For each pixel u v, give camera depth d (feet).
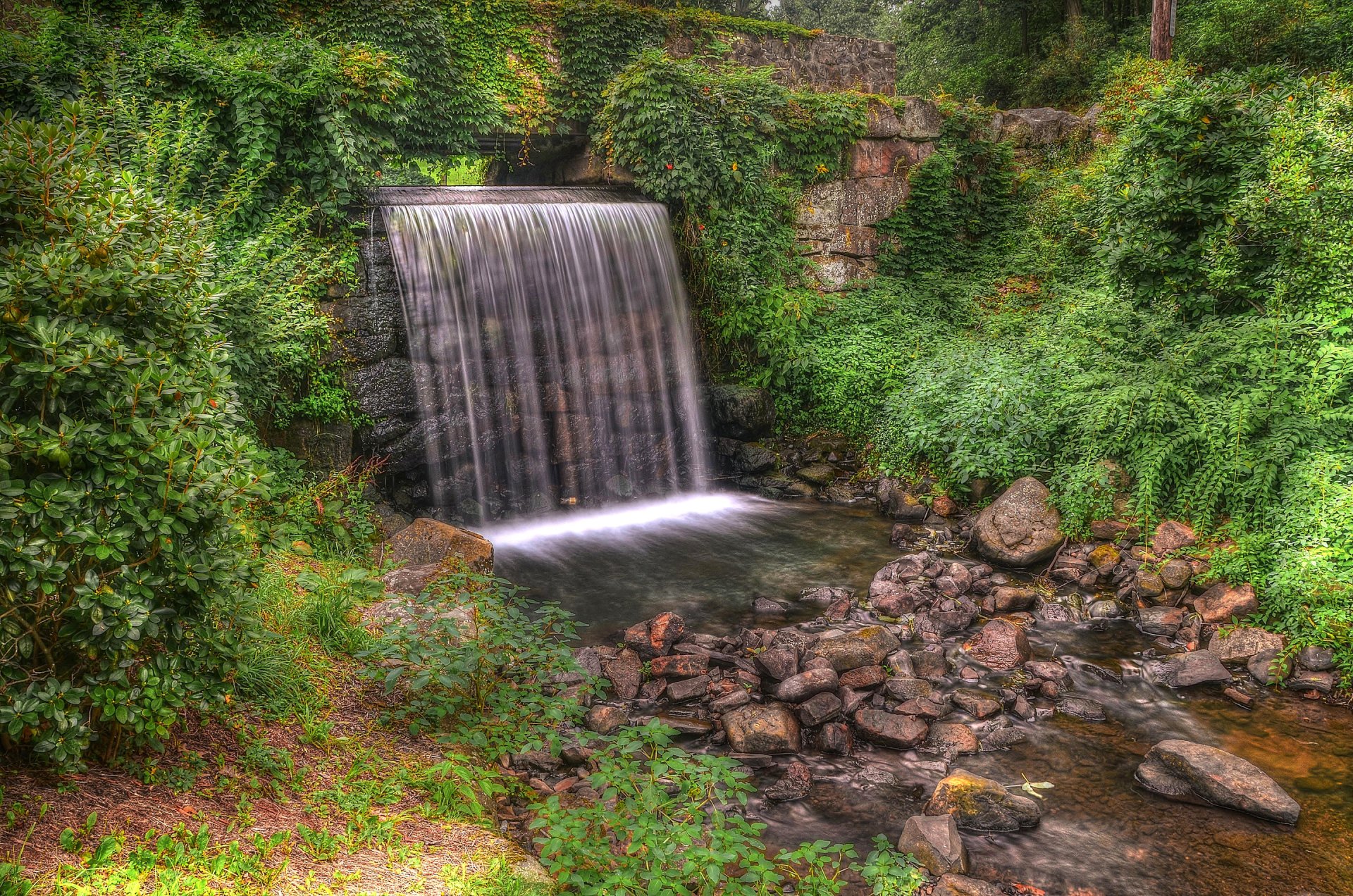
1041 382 37.17
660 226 45.14
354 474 34.58
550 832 12.67
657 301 44.75
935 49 124.26
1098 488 31.45
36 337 10.48
